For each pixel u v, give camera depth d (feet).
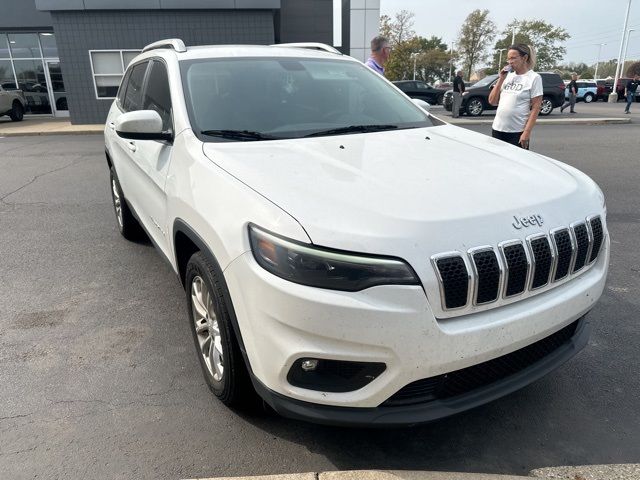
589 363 10.04
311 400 6.52
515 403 8.91
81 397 9.00
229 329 7.43
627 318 11.73
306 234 6.22
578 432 8.19
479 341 6.45
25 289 13.38
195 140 9.14
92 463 7.51
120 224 16.97
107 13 55.06
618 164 30.01
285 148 8.85
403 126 11.01
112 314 12.01
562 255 7.16
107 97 57.82
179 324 11.55
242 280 6.67
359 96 11.59
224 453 7.73
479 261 6.41
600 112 78.18
